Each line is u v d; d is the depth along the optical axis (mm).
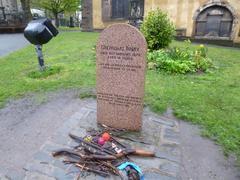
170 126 3209
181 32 12727
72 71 5863
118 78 2846
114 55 2760
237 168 2410
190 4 12102
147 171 2297
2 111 3662
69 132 2969
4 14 17906
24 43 11789
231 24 11320
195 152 2648
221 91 4598
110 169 2301
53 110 3697
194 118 3408
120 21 15797
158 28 7512
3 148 2709
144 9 13797
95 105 3863
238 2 10898
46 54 8250
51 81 5082
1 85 4824
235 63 7043
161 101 4035
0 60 7289
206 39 12094
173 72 5867
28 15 20219
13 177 2225
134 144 2730
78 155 2479
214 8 11539
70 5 26094
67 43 10930
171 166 2381
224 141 2852
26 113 3594
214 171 2359
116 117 3059
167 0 12773
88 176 2223
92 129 3041
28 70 6008
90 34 15625
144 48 2607
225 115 3545
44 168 2328
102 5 16219
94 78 5285
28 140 2869
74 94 4355
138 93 2832
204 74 5836
